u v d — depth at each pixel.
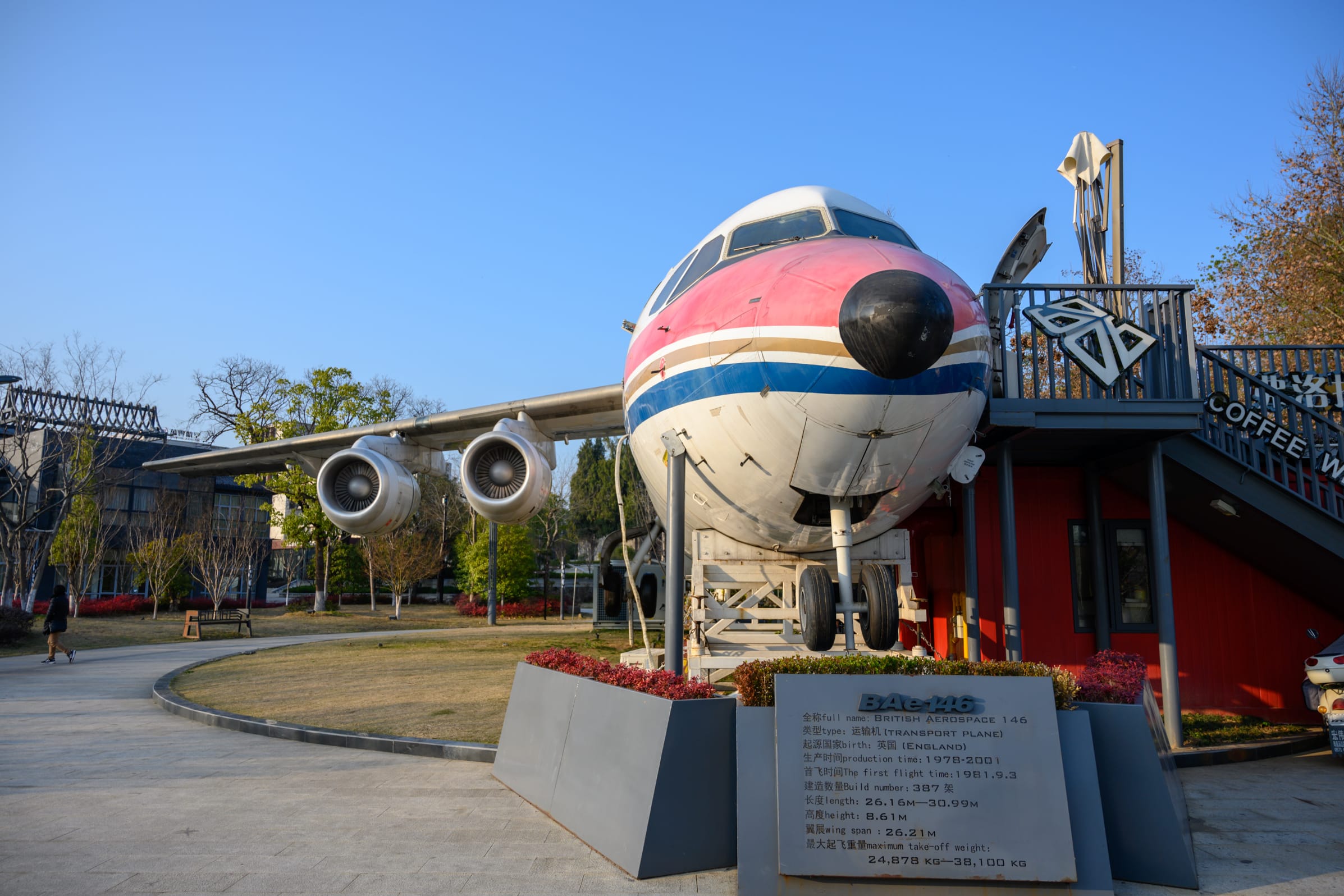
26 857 4.50
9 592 27.09
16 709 10.36
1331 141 19.61
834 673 4.29
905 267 5.65
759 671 4.31
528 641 18.70
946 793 3.94
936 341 4.97
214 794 5.91
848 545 6.21
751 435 5.90
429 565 36.84
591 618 37.72
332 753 7.43
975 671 4.33
